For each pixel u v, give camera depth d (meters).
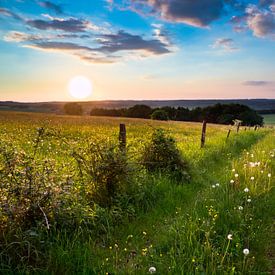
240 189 7.45
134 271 4.16
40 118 51.50
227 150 15.88
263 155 12.25
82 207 5.48
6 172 4.79
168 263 4.32
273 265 4.48
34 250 4.18
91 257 4.53
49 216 4.87
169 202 7.05
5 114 63.72
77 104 124.69
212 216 5.62
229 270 4.07
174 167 9.31
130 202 6.78
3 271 3.91
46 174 5.26
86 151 6.79
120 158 6.80
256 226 5.53
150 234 5.61
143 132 27.05
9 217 4.41
